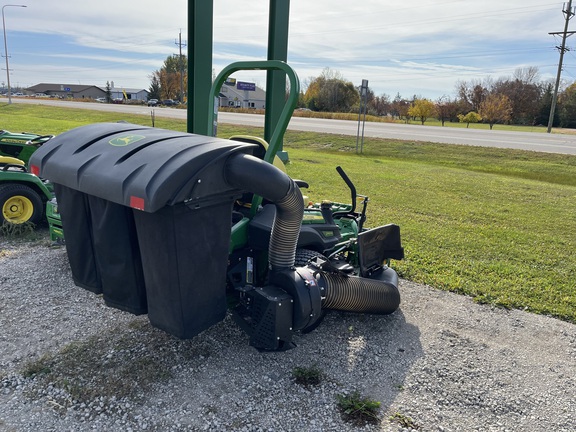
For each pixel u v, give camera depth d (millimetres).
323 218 4168
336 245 4215
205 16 5875
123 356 3420
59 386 3055
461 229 7711
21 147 7746
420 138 25438
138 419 2799
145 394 3021
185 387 3115
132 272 2811
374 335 3992
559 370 3650
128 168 2502
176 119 29781
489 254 6379
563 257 6422
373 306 3885
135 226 2713
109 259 2848
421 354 3742
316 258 3584
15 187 6070
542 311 4652
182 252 2592
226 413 2895
